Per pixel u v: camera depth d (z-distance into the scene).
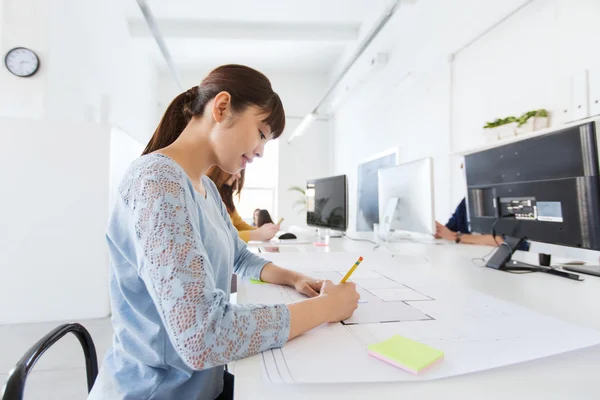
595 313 0.70
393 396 0.41
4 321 2.43
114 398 0.55
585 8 1.71
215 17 4.45
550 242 1.06
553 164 1.04
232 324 0.48
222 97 0.63
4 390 0.55
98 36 3.71
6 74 2.80
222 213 0.93
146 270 0.47
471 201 1.49
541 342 0.55
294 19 4.52
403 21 3.55
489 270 1.14
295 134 5.75
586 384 0.44
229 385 0.72
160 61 5.90
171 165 0.57
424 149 3.17
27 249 2.46
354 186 5.23
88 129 2.55
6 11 2.81
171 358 0.56
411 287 0.90
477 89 2.47
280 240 2.19
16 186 2.44
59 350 2.05
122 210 0.55
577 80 1.75
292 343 0.55
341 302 0.65
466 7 2.54
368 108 4.64
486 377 0.46
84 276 2.53
